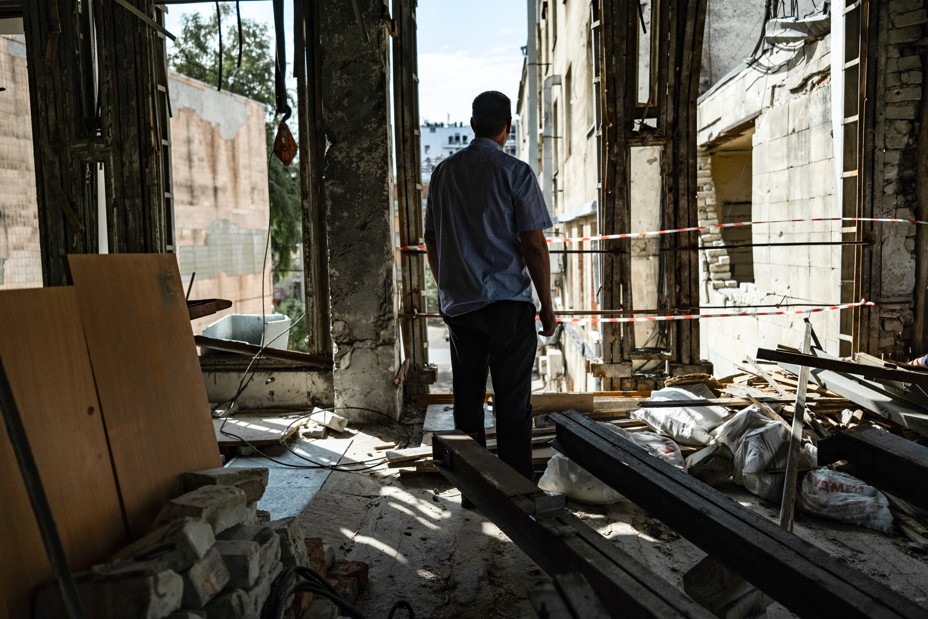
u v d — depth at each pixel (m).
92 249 5.72
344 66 5.19
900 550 3.11
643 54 8.87
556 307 17.28
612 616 1.66
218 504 2.06
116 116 5.43
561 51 15.07
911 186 5.40
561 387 15.57
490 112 3.31
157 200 5.50
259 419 5.39
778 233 7.96
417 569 2.95
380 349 5.35
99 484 2.07
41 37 5.45
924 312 5.44
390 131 5.43
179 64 25.23
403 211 5.98
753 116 8.70
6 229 10.98
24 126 11.41
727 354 10.02
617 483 2.61
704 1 5.46
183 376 2.64
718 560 2.04
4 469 1.75
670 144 5.69
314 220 5.77
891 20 5.26
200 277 18.20
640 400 5.11
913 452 2.38
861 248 5.45
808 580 1.70
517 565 2.98
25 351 1.91
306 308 5.86
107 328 2.27
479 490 2.52
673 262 5.81
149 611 1.61
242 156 21.05
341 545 3.19
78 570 1.90
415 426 5.32
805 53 7.00
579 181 12.58
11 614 1.68
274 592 2.04
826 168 6.56
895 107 5.33
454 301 3.35
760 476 3.64
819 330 6.67
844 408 4.70
